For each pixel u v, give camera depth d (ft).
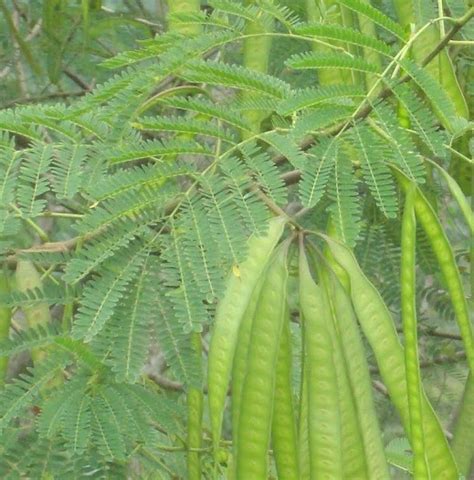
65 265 3.32
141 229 3.09
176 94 3.72
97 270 3.08
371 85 3.29
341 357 3.06
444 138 3.20
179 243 3.05
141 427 3.21
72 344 3.18
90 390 3.22
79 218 3.29
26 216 3.11
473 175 3.89
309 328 3.04
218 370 3.01
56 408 3.16
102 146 3.20
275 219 3.08
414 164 3.09
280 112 3.08
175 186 3.11
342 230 3.10
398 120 3.16
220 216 3.05
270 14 3.38
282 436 3.14
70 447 3.11
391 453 3.71
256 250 3.04
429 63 3.57
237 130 3.40
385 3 4.25
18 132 3.20
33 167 3.15
